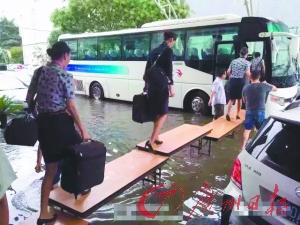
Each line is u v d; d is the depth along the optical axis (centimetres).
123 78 1295
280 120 265
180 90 1100
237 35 945
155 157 484
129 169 439
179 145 519
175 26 1091
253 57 903
